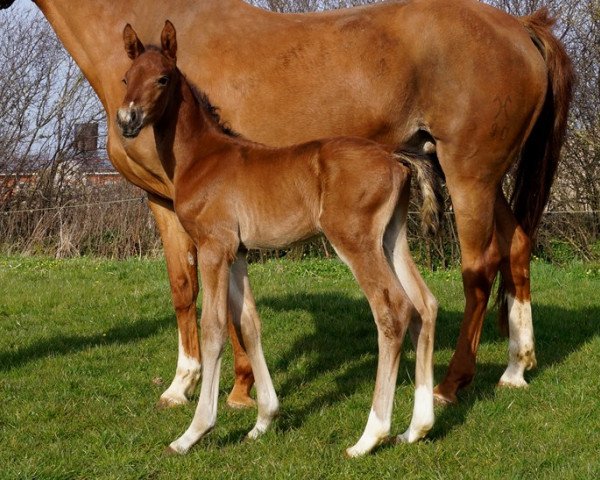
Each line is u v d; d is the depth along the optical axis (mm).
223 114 4664
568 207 11633
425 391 3775
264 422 4020
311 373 5316
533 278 9062
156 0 4855
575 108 11984
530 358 4965
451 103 4723
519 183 5223
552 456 3691
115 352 5914
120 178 13367
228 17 4809
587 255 11469
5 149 14836
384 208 3609
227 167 3887
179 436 4027
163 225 4891
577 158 11609
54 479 3510
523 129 4883
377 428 3668
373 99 4645
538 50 4973
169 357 5766
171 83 3980
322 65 4641
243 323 4020
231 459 3707
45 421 4348
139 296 7977
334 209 3607
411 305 3590
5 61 15609
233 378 5273
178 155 4039
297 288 8453
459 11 4734
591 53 12125
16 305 7617
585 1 12273
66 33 5047
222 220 3867
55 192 13883
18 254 12680
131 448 3877
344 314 7109
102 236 12422
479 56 4688
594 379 4930
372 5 4906
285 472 3488
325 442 3953
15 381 5121
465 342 4777
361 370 5332
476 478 3445
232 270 4039
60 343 6219
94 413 4449
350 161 3604
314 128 4652
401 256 3818
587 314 7027
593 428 4070
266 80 4645
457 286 8539
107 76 4863
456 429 4113
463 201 4816
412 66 4688
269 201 3799
